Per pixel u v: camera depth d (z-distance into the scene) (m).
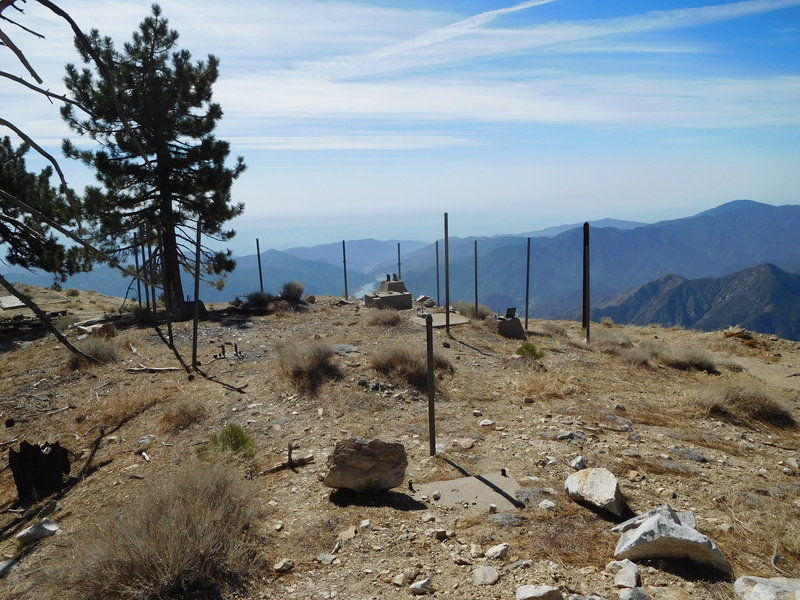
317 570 4.77
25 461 7.92
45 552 5.93
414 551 5.01
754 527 5.51
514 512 5.84
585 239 21.33
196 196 25.23
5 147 21.97
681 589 4.16
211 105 24.38
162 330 19.81
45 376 14.03
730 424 10.36
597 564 4.68
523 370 14.09
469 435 8.88
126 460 8.64
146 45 22.42
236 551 4.86
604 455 7.78
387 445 6.47
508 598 4.16
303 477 7.12
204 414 10.37
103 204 22.81
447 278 19.05
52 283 24.27
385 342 16.91
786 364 20.03
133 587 4.37
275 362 14.20
